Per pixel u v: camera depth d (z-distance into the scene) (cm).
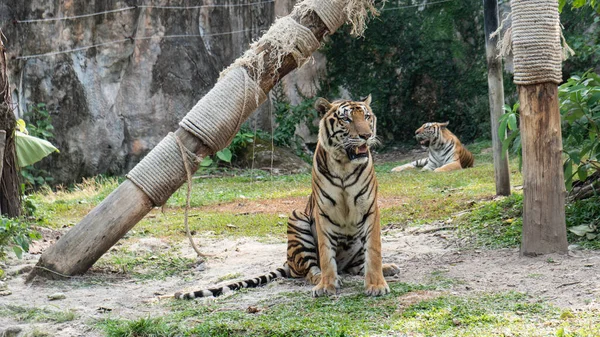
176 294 630
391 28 2075
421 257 725
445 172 1483
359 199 581
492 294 540
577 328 444
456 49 2056
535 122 649
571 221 730
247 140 1830
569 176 738
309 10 732
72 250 718
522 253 663
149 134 1811
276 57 733
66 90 1748
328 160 584
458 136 2059
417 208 1041
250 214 1127
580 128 735
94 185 1623
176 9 1845
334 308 541
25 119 1717
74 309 600
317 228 602
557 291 536
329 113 580
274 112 1977
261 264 764
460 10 2052
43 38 1738
